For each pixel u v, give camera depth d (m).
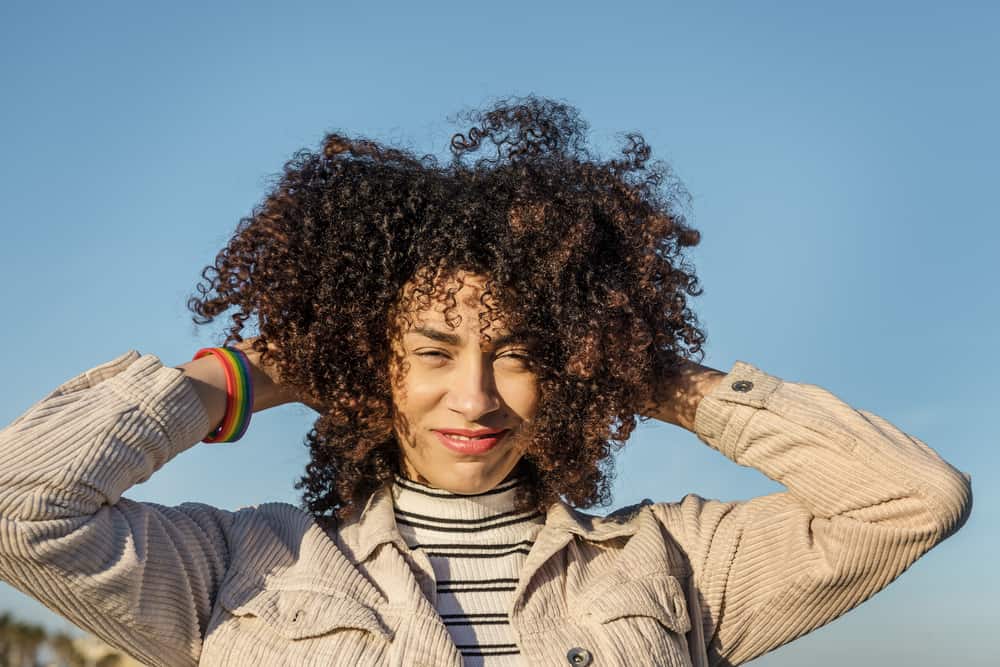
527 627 2.18
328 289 2.25
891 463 2.19
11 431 1.97
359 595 2.15
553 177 2.32
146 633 2.02
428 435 2.20
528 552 2.32
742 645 2.37
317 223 2.30
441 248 2.16
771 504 2.38
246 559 2.20
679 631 2.25
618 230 2.38
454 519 2.30
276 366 2.27
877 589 2.23
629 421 2.36
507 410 2.19
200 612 2.13
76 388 2.09
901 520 2.17
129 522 2.03
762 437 2.30
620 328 2.29
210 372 2.17
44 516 1.88
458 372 2.14
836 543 2.21
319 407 2.35
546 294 2.22
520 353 2.17
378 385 2.27
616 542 2.41
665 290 2.42
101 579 1.93
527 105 2.48
